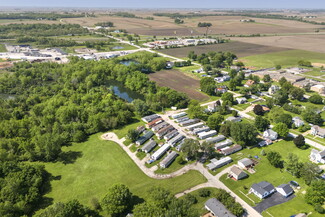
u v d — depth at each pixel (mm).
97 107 168250
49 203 94875
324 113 172375
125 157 124562
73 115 158875
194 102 183500
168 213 75812
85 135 146875
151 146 131750
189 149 119312
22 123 144500
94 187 103500
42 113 164625
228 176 108812
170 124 159875
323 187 89750
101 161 121500
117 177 109750
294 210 89250
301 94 192500
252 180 106375
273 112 164000
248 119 165875
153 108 181375
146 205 81750
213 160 119562
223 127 142625
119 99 197875
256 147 133000
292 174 109250
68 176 110688
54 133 141000
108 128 155000
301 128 147875
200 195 97000
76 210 83312
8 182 94062
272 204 92562
